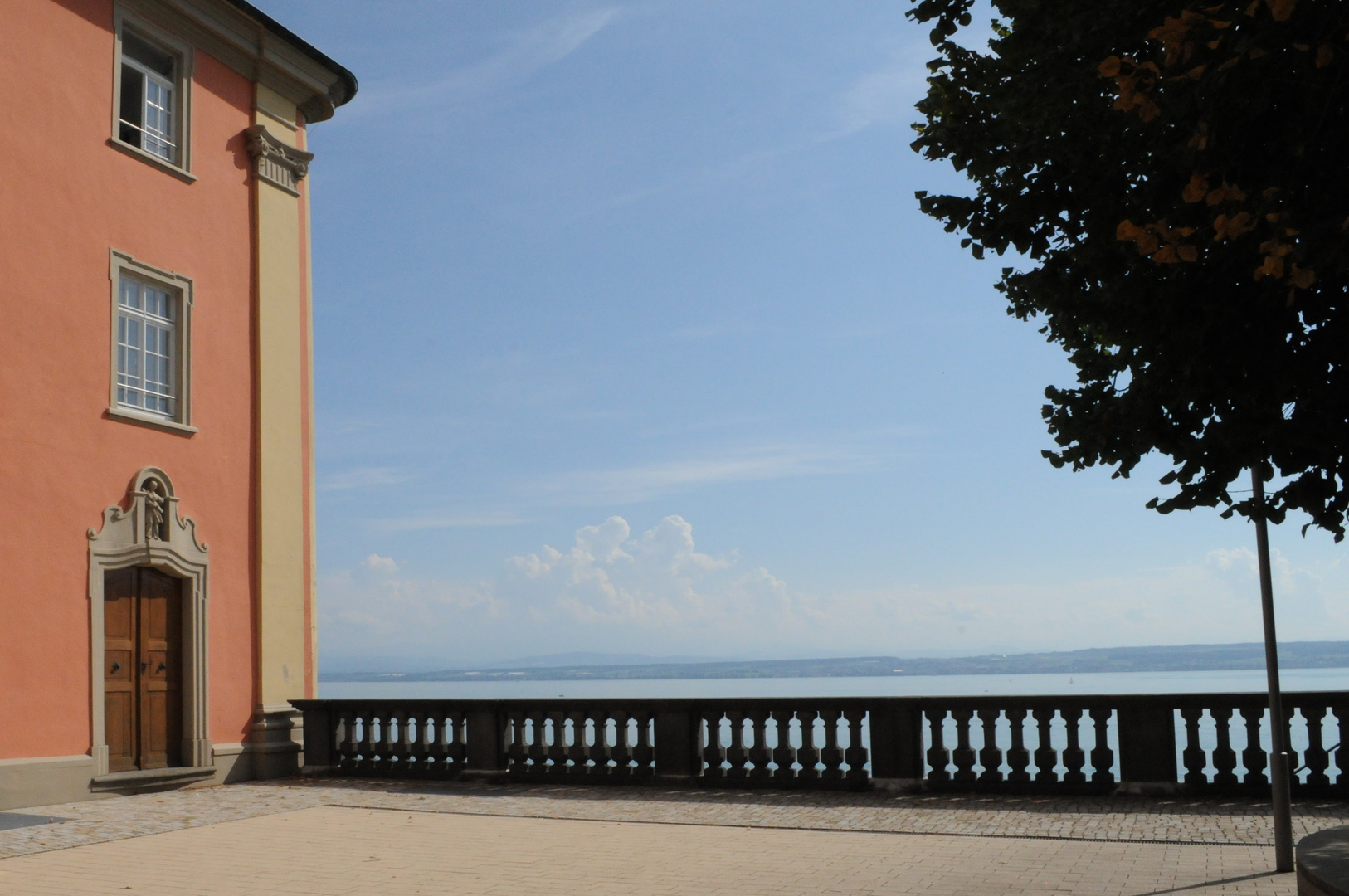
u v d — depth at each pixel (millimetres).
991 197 6930
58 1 14906
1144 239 5500
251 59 18203
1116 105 5598
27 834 11062
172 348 16453
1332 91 5012
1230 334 5852
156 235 16156
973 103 7250
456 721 15500
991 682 166000
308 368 19000
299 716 17656
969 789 12617
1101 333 7043
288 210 18781
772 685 178250
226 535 16891
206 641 16250
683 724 14039
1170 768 11797
